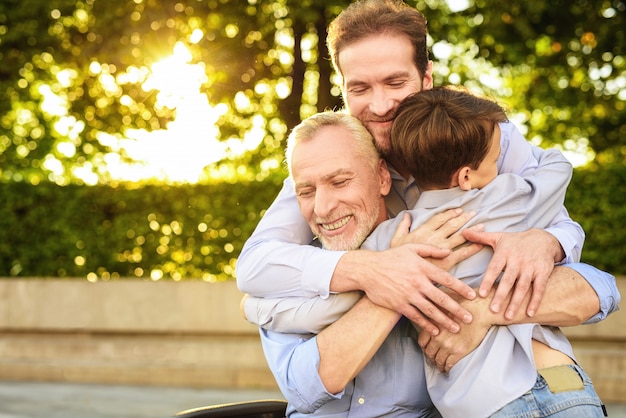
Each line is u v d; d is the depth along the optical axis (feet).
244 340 29.37
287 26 36.88
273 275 7.87
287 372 7.62
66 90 40.01
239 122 39.17
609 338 26.76
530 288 7.41
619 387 24.18
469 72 41.73
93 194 31.91
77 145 40.29
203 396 24.90
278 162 39.11
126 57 35.27
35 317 31.12
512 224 7.72
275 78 38.78
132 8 35.01
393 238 7.66
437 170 7.66
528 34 35.78
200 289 29.73
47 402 23.61
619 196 28.19
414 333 7.91
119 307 30.40
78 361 28.81
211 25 36.76
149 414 21.63
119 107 38.47
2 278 31.58
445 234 7.54
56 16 38.22
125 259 31.83
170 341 29.35
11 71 40.81
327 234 7.93
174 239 31.55
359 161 7.78
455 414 7.33
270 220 8.52
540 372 7.26
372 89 8.50
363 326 7.36
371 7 8.63
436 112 7.56
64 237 32.01
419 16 8.66
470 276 7.52
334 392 7.43
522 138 8.58
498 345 7.27
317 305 7.65
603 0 37.27
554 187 8.01
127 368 27.84
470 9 37.55
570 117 45.57
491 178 7.83
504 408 7.14
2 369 28.86
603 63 40.14
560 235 7.68
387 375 7.88
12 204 31.99
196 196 31.42
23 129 48.14
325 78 35.99
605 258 28.25
